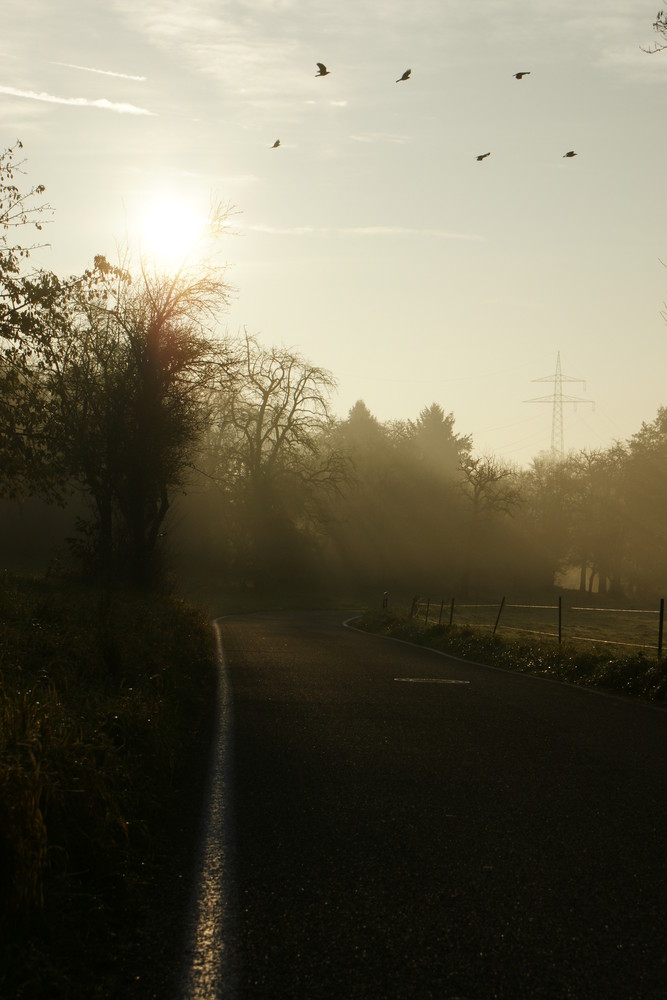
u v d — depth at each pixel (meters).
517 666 19.38
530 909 4.80
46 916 4.47
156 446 32.84
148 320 32.72
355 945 4.33
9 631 11.77
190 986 3.92
